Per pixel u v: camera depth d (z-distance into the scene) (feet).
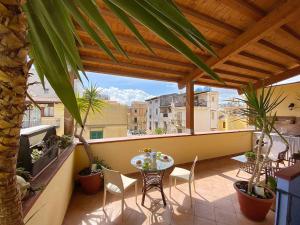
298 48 13.46
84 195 9.65
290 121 18.39
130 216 7.97
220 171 13.66
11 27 1.17
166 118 54.85
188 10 8.84
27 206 3.49
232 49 11.43
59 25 1.64
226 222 7.64
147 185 9.36
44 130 6.26
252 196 7.63
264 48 12.87
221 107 41.68
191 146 15.52
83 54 10.75
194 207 8.73
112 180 7.77
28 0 1.56
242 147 18.84
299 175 5.64
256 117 7.48
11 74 1.21
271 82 17.62
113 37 1.67
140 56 11.69
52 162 6.39
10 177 1.42
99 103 10.98
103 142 11.71
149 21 1.37
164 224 7.49
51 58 1.68
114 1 1.39
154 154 9.16
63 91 1.60
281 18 9.11
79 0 1.57
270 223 7.54
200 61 1.40
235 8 9.05
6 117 1.27
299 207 5.92
